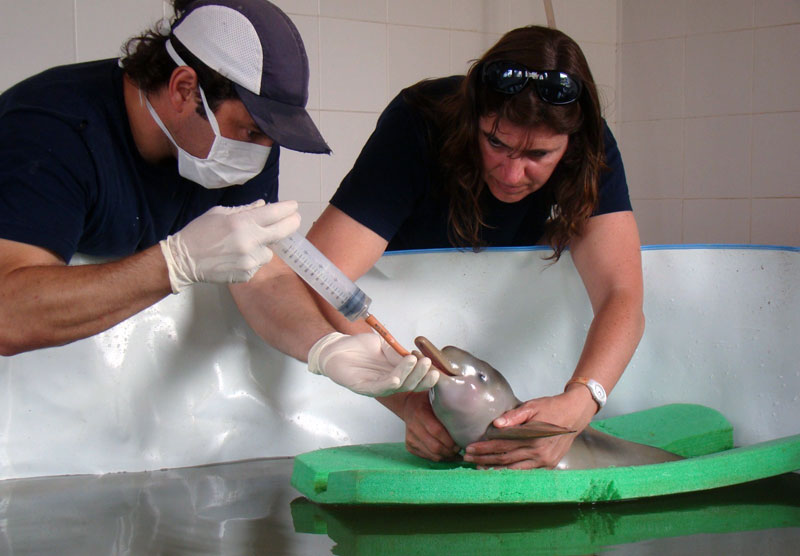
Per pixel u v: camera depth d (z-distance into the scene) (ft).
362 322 5.33
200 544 3.76
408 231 6.01
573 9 12.18
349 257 5.22
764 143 11.20
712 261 6.20
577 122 4.82
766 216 11.26
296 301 5.15
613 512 4.27
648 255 6.22
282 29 4.58
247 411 5.66
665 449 5.26
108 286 4.04
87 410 5.32
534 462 4.51
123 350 5.40
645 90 12.26
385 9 11.16
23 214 4.26
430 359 4.28
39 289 4.01
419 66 11.46
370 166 5.35
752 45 11.19
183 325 5.52
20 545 3.76
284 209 4.08
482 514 4.23
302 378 5.77
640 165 12.41
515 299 6.12
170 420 5.48
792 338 6.05
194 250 4.04
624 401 6.23
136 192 5.08
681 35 11.82
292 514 4.26
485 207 5.65
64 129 4.56
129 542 3.79
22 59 9.35
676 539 3.84
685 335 6.23
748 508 4.37
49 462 5.25
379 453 4.96
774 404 6.09
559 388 6.19
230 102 4.49
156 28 4.98
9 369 5.19
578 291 6.17
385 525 4.05
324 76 10.89
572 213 5.33
